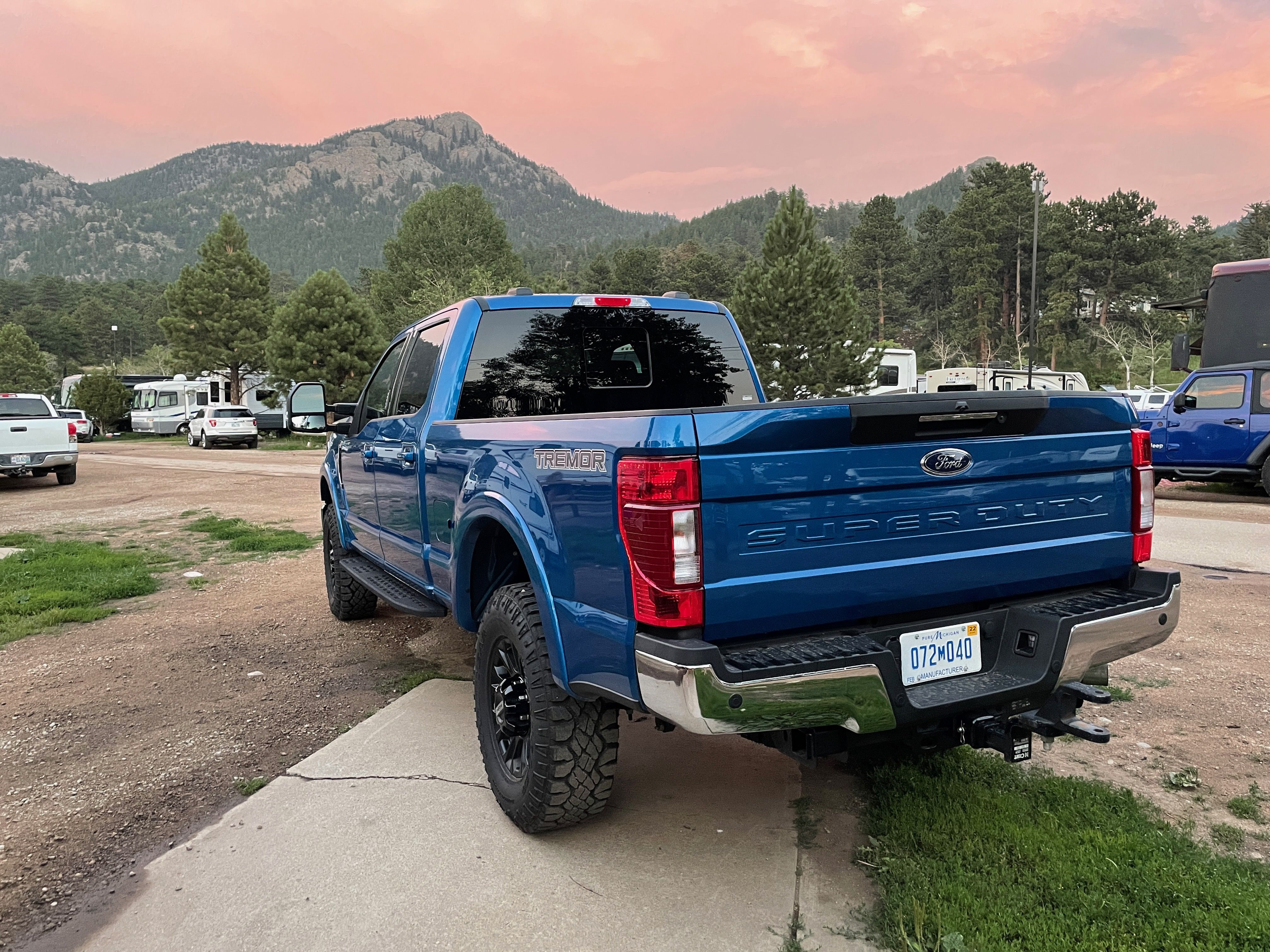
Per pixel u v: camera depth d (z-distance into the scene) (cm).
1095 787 333
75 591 739
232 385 4784
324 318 3694
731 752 384
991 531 278
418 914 267
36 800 357
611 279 14625
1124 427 307
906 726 263
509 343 437
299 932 261
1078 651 274
